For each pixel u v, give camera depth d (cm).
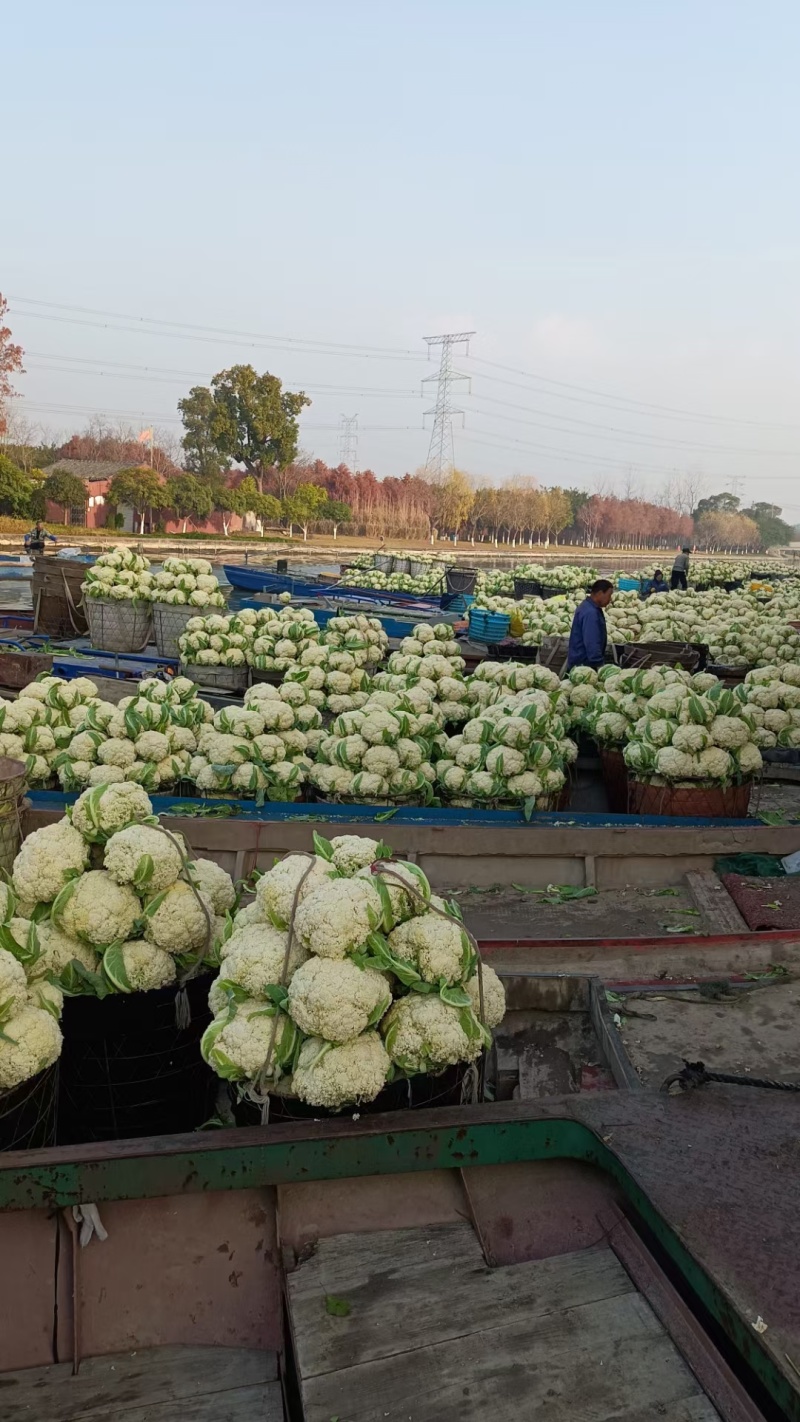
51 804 682
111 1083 384
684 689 739
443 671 928
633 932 544
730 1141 326
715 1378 258
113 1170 298
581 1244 323
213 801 702
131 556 1467
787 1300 258
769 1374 242
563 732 789
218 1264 315
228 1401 285
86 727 723
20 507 5141
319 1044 326
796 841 633
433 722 777
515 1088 446
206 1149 302
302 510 7319
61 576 1523
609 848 622
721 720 709
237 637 1155
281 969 339
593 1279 298
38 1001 347
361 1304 288
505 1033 471
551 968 502
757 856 627
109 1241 310
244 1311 313
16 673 1018
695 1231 282
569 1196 332
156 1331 310
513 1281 297
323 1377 262
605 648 1097
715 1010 451
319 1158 310
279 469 7956
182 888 399
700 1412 250
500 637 1598
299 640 1145
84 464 6669
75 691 768
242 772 713
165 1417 279
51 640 1468
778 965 504
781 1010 451
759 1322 250
